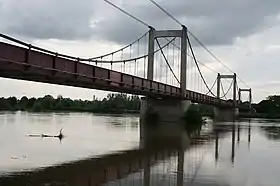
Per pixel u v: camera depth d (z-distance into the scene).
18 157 25.47
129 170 21.97
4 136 39.16
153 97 74.69
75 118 89.50
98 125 62.44
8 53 28.05
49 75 33.50
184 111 75.62
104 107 157.88
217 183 18.69
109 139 39.38
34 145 32.19
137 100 156.50
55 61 33.94
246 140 42.50
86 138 39.56
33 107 155.50
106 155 27.92
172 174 20.80
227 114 136.62
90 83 42.31
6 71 30.38
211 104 113.81
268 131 60.47
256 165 24.28
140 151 30.53
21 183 18.02
